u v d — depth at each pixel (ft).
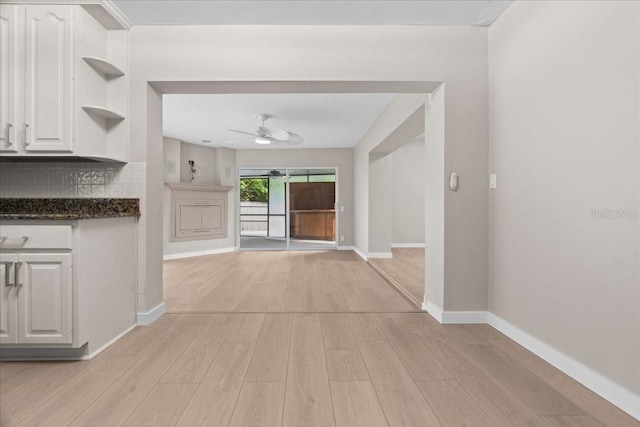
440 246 9.46
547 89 6.92
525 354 7.22
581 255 6.04
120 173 9.05
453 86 9.27
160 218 10.00
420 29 9.31
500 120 8.66
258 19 8.96
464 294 9.25
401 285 13.65
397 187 27.45
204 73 9.19
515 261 8.00
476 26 9.32
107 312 7.72
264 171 27.32
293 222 27.91
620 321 5.30
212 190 24.61
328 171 27.55
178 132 20.79
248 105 15.72
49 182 9.05
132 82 9.09
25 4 7.65
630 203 5.15
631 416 5.06
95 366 6.66
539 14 7.18
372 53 9.30
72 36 7.71
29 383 6.00
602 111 5.62
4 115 7.65
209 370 6.47
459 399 5.49
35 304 6.71
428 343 7.80
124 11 8.51
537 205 7.22
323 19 8.99
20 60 7.66
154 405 5.30
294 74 9.27
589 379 5.82
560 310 6.54
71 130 7.72
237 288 13.48
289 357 7.04
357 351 7.36
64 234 6.71
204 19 8.91
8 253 6.70
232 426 4.78
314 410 5.17
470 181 9.24
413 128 14.46
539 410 5.19
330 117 17.81
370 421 4.91
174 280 15.06
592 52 5.82
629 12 5.16
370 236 21.61
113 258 7.98
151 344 7.74
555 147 6.70
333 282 14.65
